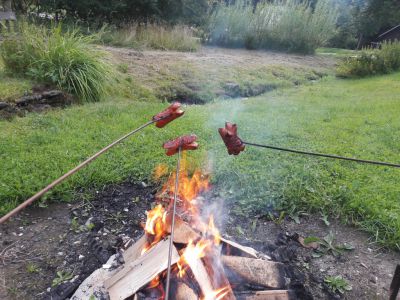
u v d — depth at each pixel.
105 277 2.38
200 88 8.58
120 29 12.21
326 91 9.16
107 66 7.24
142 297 2.10
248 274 2.29
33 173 3.61
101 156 4.10
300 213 3.36
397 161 4.48
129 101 6.89
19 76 6.39
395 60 12.34
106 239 2.91
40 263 2.67
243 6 16.95
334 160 4.40
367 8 18.81
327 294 2.51
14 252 2.76
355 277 2.69
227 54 12.99
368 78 11.52
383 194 3.63
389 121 6.27
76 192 3.50
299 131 5.52
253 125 5.73
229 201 3.46
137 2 12.88
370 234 3.14
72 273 2.57
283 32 15.23
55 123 5.13
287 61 13.15
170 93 8.00
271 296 2.21
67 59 6.54
